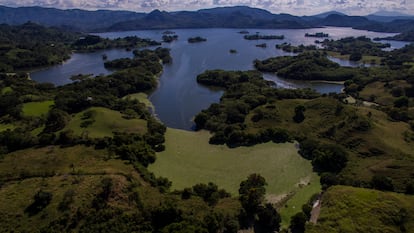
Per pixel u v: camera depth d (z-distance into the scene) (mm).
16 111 103188
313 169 76562
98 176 63719
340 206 58094
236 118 103938
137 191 59656
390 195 59125
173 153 84875
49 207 53438
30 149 80562
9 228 49344
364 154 80250
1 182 62469
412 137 88188
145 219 52906
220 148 87938
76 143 83250
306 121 101000
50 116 95188
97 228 50469
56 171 67312
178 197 61312
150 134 92500
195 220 52844
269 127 97000
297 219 55562
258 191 61125
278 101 118000
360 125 89625
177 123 111875
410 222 52688
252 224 56531
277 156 82812
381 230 51656
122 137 84375
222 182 71625
